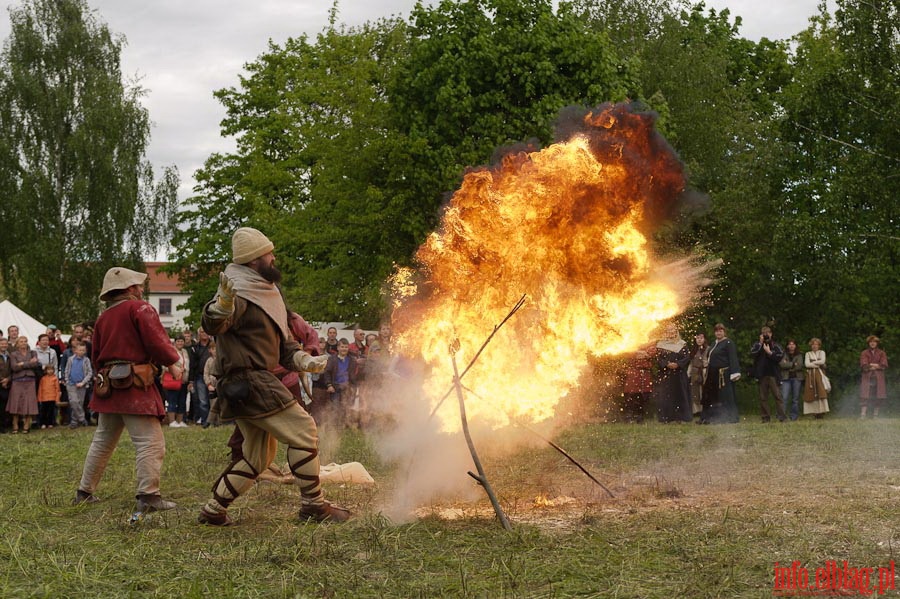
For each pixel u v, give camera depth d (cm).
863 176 2259
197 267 3938
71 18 3872
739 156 2530
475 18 2331
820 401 1797
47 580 470
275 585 453
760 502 662
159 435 690
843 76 2348
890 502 653
